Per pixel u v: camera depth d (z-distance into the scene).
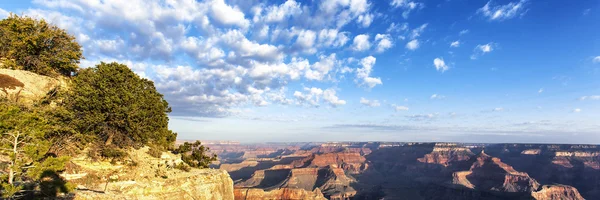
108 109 29.70
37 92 32.16
